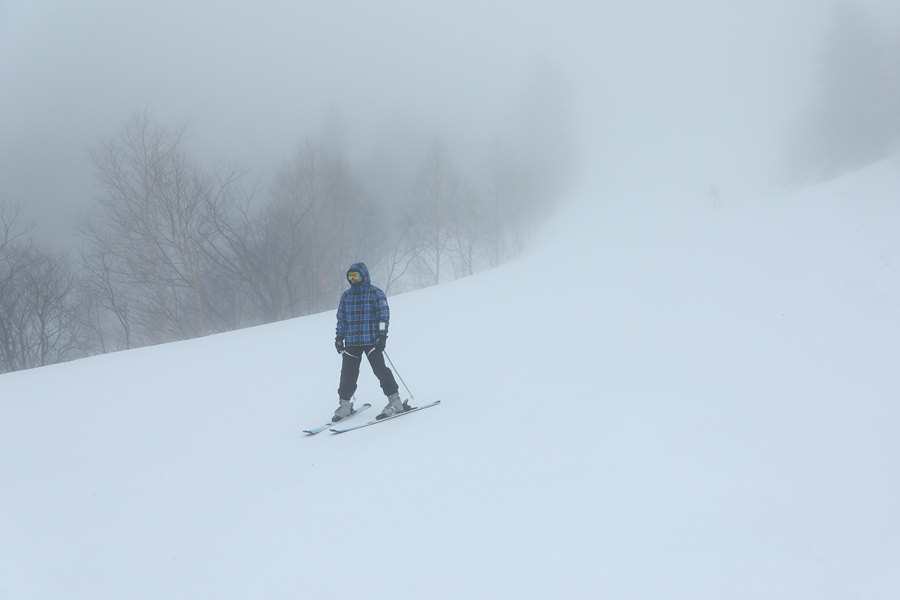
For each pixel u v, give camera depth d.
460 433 4.29
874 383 4.55
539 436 4.05
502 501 3.00
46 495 3.74
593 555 2.37
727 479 3.06
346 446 4.28
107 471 4.20
